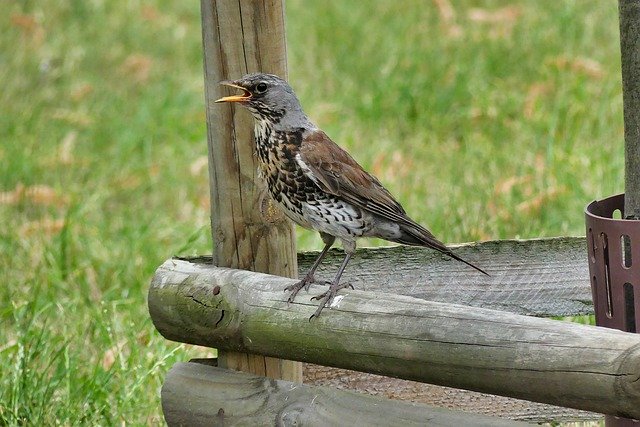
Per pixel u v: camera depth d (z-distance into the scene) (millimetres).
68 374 10398
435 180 15414
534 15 21141
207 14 8547
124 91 20031
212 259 8969
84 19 23312
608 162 14641
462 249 9250
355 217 8906
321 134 8891
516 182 14352
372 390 9359
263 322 8133
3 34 21875
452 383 7250
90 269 13234
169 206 15883
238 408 8344
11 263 13297
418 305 7473
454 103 17969
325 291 8094
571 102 16953
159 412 10305
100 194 15641
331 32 21250
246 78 8547
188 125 18250
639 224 7492
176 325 8672
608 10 20641
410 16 21875
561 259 9305
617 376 6391
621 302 7688
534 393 6816
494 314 7113
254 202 8703
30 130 18031
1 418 9836
